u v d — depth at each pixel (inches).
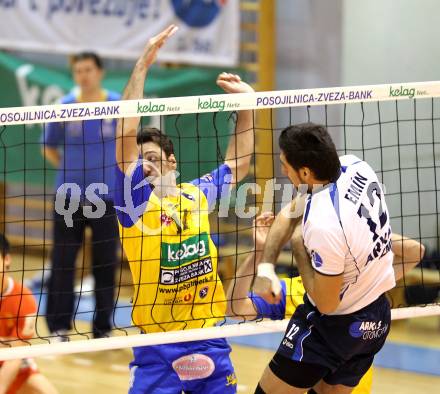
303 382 453.1
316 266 420.2
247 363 836.6
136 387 480.4
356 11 1037.8
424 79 1001.5
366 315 444.5
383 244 439.5
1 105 1179.3
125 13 1141.7
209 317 487.5
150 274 473.1
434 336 934.4
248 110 523.8
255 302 522.9
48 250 1305.4
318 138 424.2
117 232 864.3
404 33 1009.5
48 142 875.4
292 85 1175.0
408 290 832.3
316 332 449.4
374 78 1031.6
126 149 467.8
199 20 1128.2
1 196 1327.5
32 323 561.0
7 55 1169.4
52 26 1159.6
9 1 1165.7
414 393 749.9
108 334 872.9
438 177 995.3
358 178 438.0
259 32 1138.7
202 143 1003.3
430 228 1001.5
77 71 887.7
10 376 538.9
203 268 481.4
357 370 462.9
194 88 1091.9
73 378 799.7
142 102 463.5
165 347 476.7
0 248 536.1
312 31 1151.0
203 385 488.4
